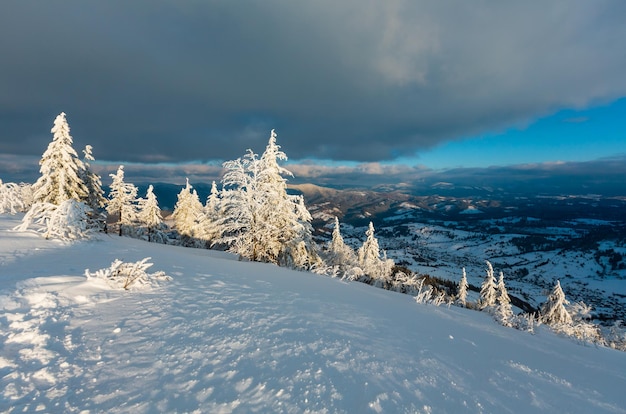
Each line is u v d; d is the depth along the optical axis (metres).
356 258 34.16
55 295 5.88
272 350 4.60
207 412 3.07
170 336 4.84
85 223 14.31
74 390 3.30
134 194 35.12
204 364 4.03
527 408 3.99
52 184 20.84
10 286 5.88
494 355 6.44
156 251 16.22
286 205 20.64
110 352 4.20
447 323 9.57
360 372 4.18
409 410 3.37
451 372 4.80
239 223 20.67
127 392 3.33
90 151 27.11
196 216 41.41
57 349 4.08
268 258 20.19
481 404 3.82
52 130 20.59
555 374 5.80
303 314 6.80
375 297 12.58
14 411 2.88
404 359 4.98
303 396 3.42
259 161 20.39
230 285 9.05
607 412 4.35
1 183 19.14
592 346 11.53
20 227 13.25
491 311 15.50
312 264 22.80
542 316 23.84
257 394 3.42
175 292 7.44
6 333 4.32
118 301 6.32
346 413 3.17
